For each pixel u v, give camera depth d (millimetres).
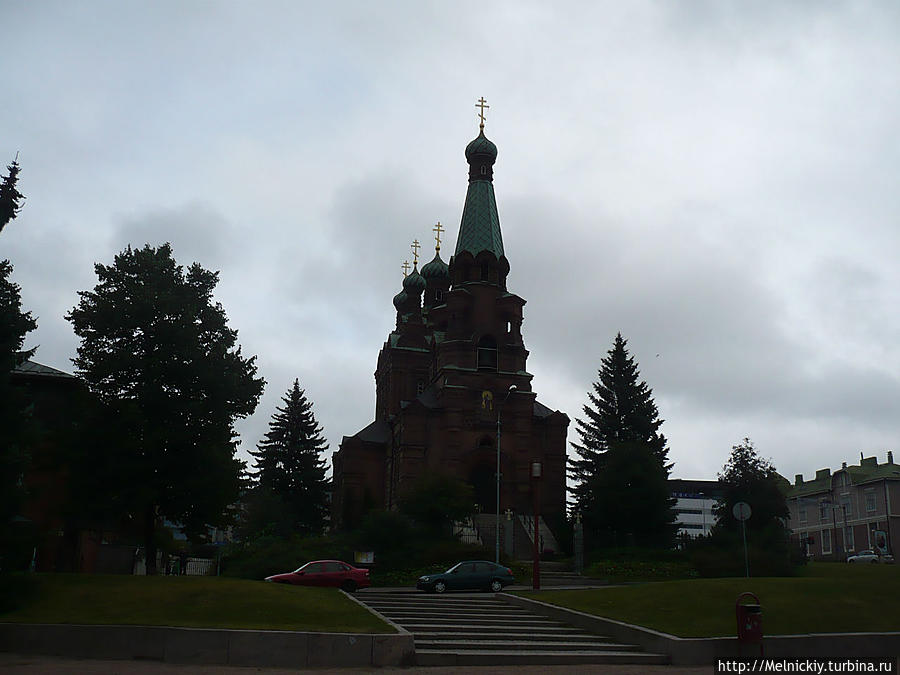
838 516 90562
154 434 33531
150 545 34656
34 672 17281
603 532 55281
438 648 20922
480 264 73812
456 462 67062
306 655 19266
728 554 44781
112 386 35094
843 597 25828
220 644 19469
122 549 47250
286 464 74625
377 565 46094
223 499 35062
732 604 25141
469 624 24750
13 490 25000
